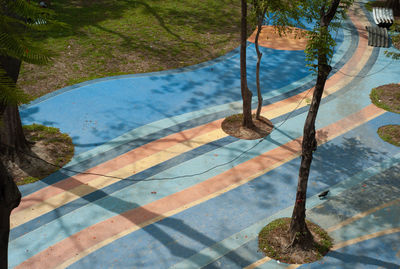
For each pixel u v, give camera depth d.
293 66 18.17
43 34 20.02
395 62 18.62
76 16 22.86
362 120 14.08
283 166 11.73
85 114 14.25
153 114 14.40
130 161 11.96
